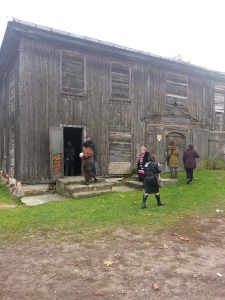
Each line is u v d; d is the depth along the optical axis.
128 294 3.59
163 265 4.44
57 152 10.63
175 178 12.12
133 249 5.11
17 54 10.75
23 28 9.78
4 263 4.57
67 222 6.64
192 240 5.59
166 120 14.27
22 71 10.22
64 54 11.22
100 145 12.06
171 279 3.98
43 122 10.63
